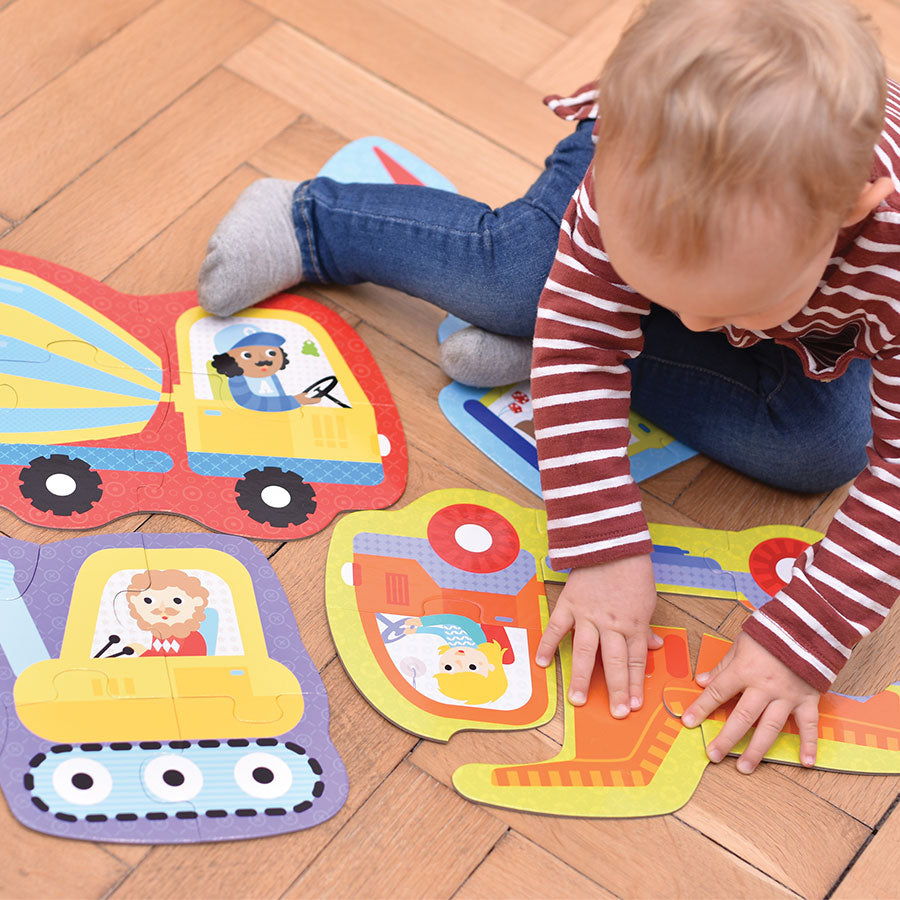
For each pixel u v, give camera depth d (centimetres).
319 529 96
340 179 121
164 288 109
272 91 127
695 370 105
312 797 82
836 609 86
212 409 101
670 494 105
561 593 95
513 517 100
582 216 86
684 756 88
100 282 108
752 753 88
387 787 84
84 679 83
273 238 106
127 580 89
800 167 62
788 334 89
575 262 87
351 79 131
